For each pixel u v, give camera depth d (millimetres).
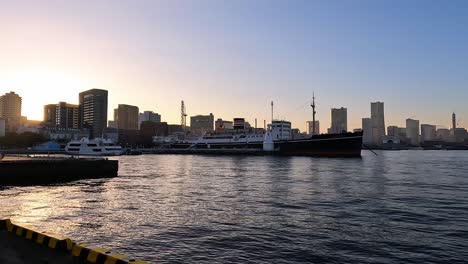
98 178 66250
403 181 58656
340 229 24922
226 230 24562
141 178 66438
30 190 47781
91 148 190625
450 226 25922
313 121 183875
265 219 28297
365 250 20094
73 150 192875
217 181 60094
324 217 29125
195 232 23984
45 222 27188
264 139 195500
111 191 46469
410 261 18250
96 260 6852
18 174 57031
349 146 154750
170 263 17812
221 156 186375
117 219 28250
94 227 25469
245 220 27875
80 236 23031
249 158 162000
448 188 48969
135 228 25156
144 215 29891
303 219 28328
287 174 73812
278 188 49375
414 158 172625
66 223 26797
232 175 72500
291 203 36312
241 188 49656
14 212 31422
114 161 70750
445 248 20469
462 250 20094
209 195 42531
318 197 40531
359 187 50156
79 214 30406
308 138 172875
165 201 37781
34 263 7535
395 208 33344
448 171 82500
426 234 23594
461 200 38281
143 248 20344
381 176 68312
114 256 6715
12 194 43500
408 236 23078
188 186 52469
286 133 196250
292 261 18172
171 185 53938
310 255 19156
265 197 40656
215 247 20531
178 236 22953
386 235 23312
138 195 42531
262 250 19984
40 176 59375
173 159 159500
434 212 31344
